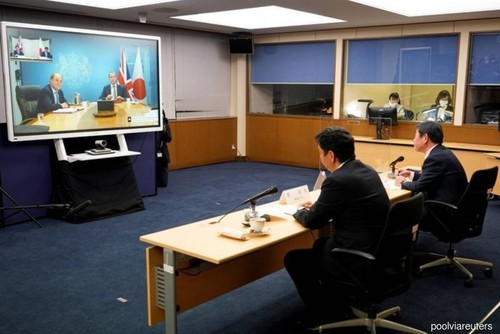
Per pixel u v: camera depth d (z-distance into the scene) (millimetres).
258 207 3074
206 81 8586
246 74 9008
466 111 6918
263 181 7164
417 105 7367
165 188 6652
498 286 3400
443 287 3381
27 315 2938
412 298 3197
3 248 4156
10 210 4836
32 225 4855
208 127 8586
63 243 4301
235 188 6664
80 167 5121
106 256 3977
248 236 2494
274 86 8836
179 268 2455
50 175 5180
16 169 4891
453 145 6566
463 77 6820
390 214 2301
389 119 7066
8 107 4656
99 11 6344
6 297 3191
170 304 2400
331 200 2443
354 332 2768
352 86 7965
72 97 5164
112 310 3014
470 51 6758
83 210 4957
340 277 2467
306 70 8359
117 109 5598
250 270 2906
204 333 2738
